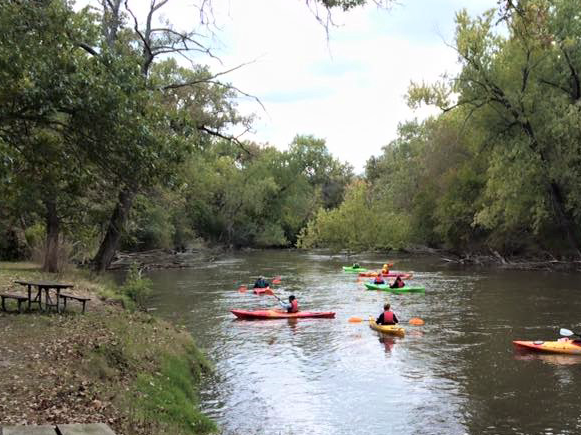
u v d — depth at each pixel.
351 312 22.28
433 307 23.12
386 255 55.84
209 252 61.12
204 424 9.66
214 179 66.00
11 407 7.62
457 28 34.75
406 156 77.81
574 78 33.56
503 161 34.88
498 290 27.91
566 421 10.39
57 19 10.82
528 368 13.99
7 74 9.84
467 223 45.41
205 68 28.31
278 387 12.55
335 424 10.35
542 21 13.02
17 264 27.31
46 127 11.73
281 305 22.84
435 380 13.09
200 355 14.43
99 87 10.54
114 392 9.16
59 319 13.31
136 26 22.02
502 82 34.34
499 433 9.88
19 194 13.58
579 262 36.22
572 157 32.03
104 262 25.20
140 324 14.58
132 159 11.60
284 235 77.56
